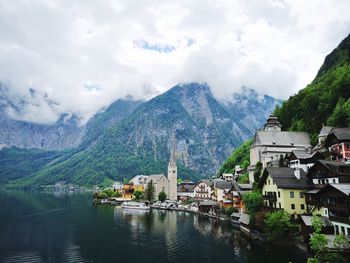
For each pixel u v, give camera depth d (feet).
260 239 299.99
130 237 326.85
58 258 249.55
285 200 297.33
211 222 435.12
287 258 240.73
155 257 254.68
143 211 586.04
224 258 250.16
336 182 262.26
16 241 300.81
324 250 184.03
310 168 300.81
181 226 397.60
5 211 513.86
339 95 499.10
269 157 484.33
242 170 651.25
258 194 339.77
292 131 544.62
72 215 485.56
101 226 390.21
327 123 453.99
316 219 184.14
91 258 250.78
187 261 243.60
